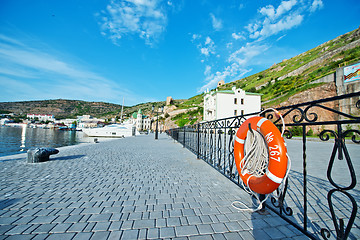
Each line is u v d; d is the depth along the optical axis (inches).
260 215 93.5
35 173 165.6
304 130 74.0
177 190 127.9
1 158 238.2
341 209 103.0
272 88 1882.4
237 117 131.3
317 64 1588.3
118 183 141.9
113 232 76.2
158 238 72.9
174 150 364.8
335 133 60.3
